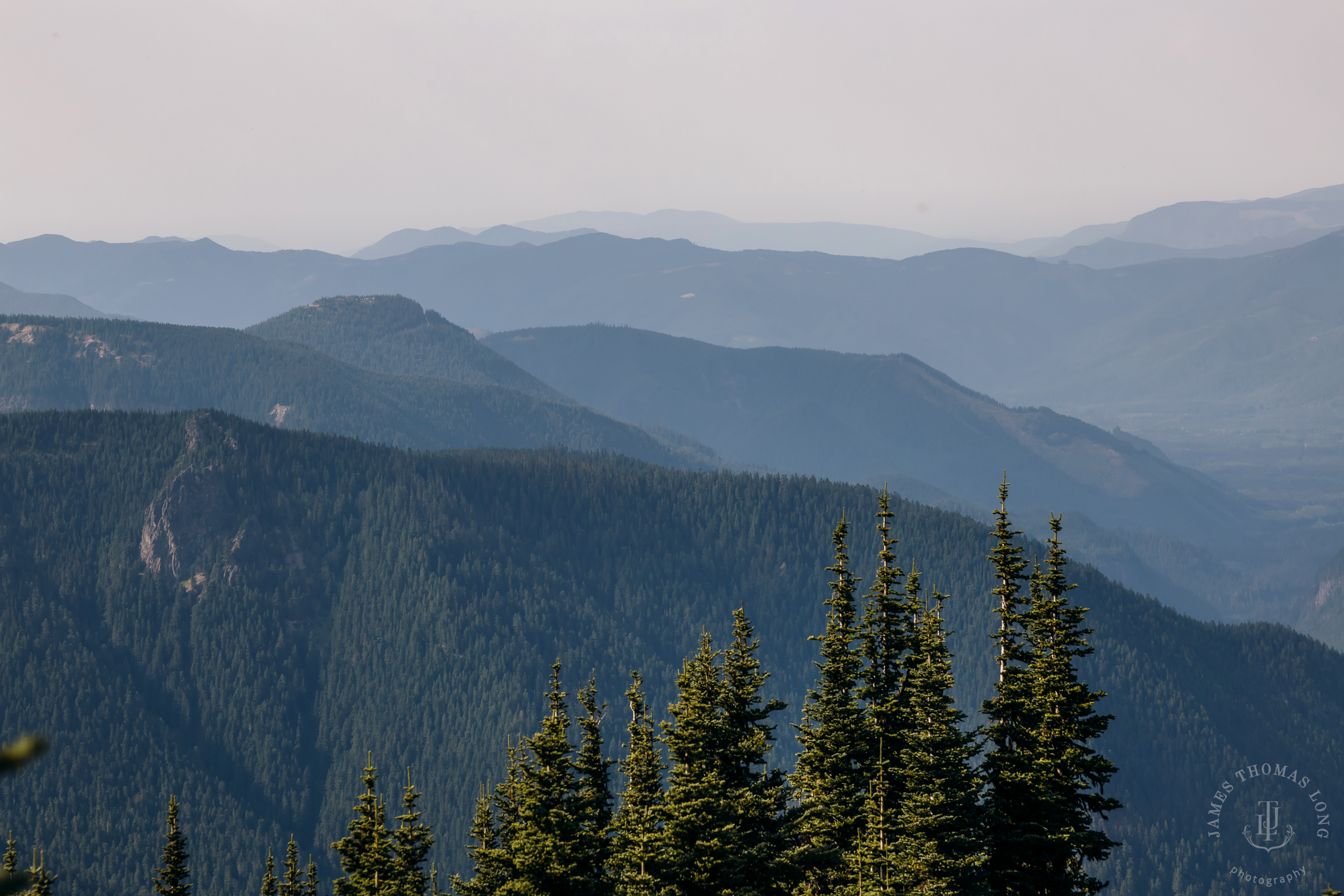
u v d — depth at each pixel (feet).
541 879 301.22
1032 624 320.09
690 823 296.71
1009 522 323.98
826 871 312.29
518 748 357.20
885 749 317.22
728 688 338.95
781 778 340.39
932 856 285.43
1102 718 313.12
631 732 337.31
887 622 331.16
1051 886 303.07
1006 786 311.27
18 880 51.08
